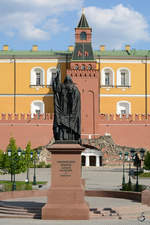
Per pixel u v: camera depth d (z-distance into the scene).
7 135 81.88
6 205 27.38
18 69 92.25
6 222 23.12
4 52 96.06
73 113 25.75
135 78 92.94
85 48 86.69
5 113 91.00
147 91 92.62
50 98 91.56
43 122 82.12
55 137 25.94
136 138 83.38
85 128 83.44
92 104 84.06
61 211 24.11
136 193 32.00
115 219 24.61
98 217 24.83
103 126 83.56
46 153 78.88
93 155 80.38
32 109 91.62
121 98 92.44
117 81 92.81
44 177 56.75
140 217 25.08
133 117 86.88
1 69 92.12
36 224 22.41
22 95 91.81
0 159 51.50
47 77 92.00
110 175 60.16
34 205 27.75
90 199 32.41
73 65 85.44
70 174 24.66
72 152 24.70
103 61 93.12
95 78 84.69
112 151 80.12
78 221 23.50
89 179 53.59
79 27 87.31
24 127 82.00
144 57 92.88
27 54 94.38
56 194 24.34
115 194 33.69
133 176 55.34
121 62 93.19
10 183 46.56
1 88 91.75
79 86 84.50
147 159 62.78
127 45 99.44
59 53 93.50
